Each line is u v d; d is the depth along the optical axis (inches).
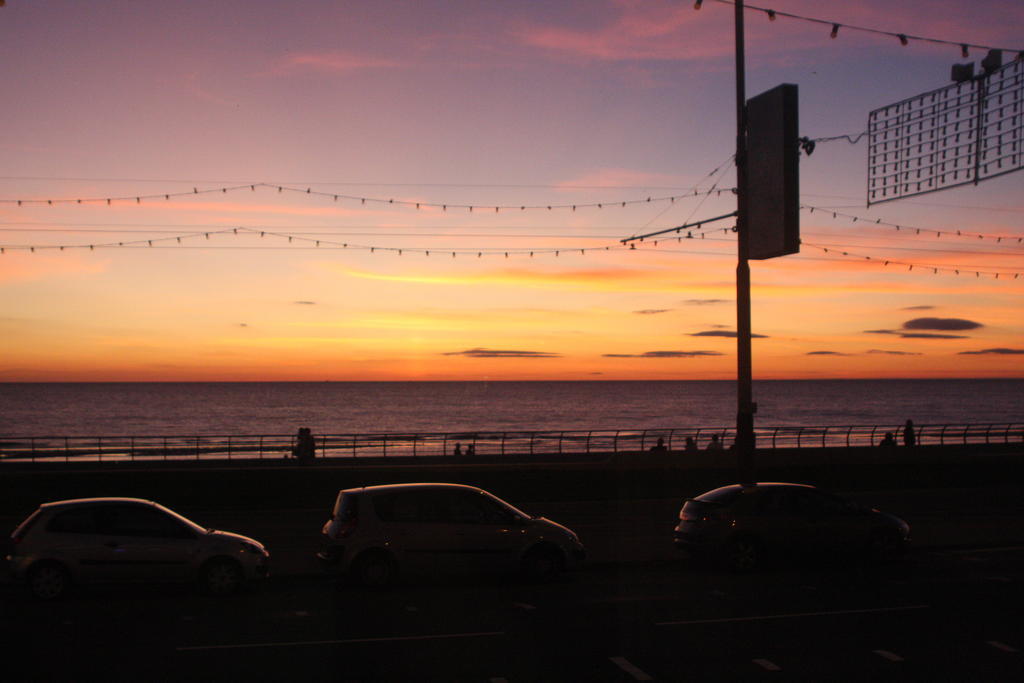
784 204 690.8
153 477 941.2
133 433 3351.4
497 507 582.2
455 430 3690.9
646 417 4633.4
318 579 589.0
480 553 566.6
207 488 954.7
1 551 671.8
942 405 6151.6
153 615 470.6
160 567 518.9
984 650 398.6
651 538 766.5
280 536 770.8
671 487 1092.5
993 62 520.4
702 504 645.9
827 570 637.3
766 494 642.8
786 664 374.0
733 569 620.7
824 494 657.6
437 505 570.3
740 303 736.3
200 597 522.6
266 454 2164.1
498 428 3811.5
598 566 649.6
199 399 7096.5
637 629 439.2
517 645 405.7
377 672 360.8
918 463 1203.2
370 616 470.3
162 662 374.6
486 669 365.1
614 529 825.5
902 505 1031.6
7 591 536.4
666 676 355.3
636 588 561.0
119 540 514.6
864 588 558.9
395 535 556.4
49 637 419.2
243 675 355.9
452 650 396.5
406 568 556.1
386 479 1008.9
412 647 402.3
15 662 373.4
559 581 589.0
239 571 532.7
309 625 447.5
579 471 1062.4
